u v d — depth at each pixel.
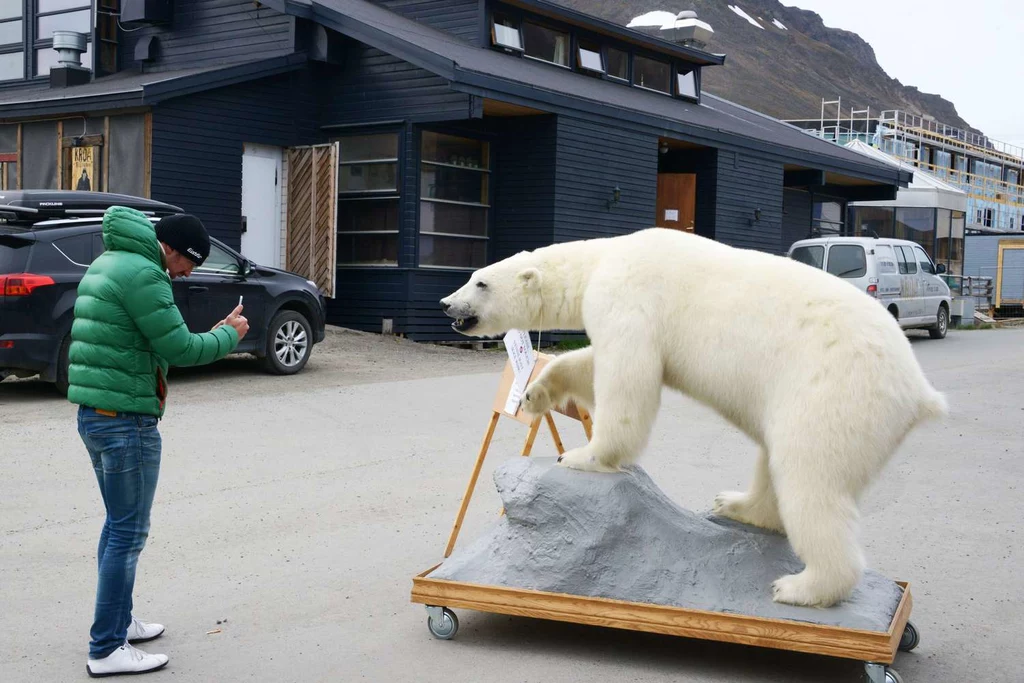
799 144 22.64
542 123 16.31
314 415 9.55
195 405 9.84
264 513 6.43
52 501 6.63
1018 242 33.19
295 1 15.23
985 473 7.71
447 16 18.11
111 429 4.05
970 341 19.11
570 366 4.87
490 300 4.81
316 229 15.52
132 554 4.12
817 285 4.06
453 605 4.44
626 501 4.37
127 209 4.14
